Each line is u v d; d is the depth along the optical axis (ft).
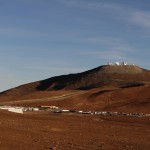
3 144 73.31
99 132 123.95
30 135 93.30
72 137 99.66
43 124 130.52
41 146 75.25
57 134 103.86
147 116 285.64
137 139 110.01
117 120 230.07
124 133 128.06
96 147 82.74
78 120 181.88
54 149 72.38
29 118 154.30
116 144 91.91
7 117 143.13
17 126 112.68
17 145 73.82
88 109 415.64
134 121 229.45
